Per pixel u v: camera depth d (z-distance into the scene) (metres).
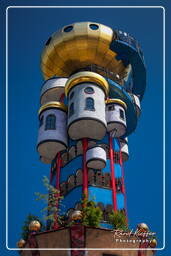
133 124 51.25
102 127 43.88
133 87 56.94
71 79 47.09
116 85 49.44
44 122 46.91
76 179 42.66
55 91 51.97
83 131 44.34
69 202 40.69
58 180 43.91
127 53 52.56
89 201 36.47
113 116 47.38
